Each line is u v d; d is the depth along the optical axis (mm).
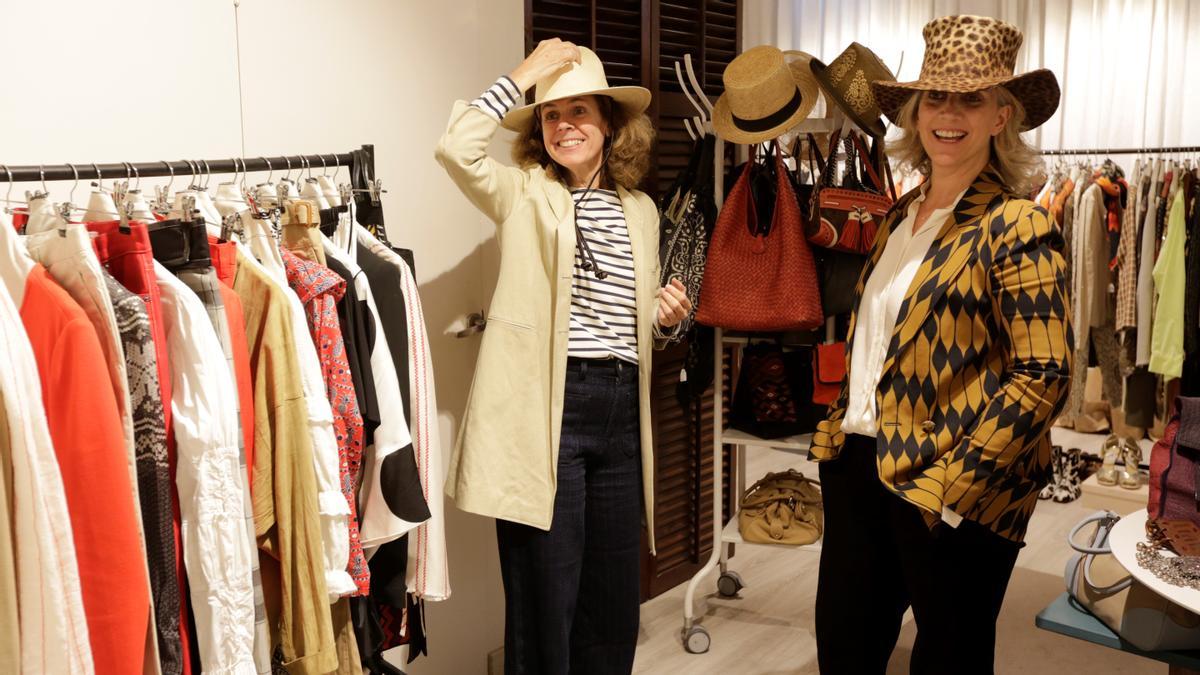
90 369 1273
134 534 1303
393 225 2342
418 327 1976
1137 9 4859
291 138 2123
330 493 1662
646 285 2240
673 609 3219
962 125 1893
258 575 1516
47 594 1232
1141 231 4363
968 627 1945
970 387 1870
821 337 2824
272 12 2064
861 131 2668
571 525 2213
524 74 2125
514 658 2268
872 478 2076
